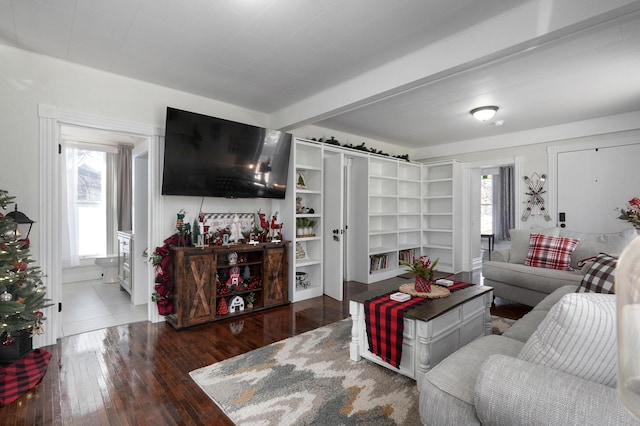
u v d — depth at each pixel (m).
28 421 1.83
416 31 2.45
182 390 2.13
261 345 2.83
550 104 4.07
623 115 4.50
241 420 1.82
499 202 9.80
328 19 2.30
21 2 2.11
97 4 2.13
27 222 2.54
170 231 3.59
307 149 4.63
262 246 3.79
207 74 3.22
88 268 5.36
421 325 2.09
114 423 1.81
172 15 2.26
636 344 0.52
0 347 2.20
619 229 4.60
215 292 3.41
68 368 2.42
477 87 3.50
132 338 2.99
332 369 2.38
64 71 2.94
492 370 1.12
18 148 2.73
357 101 3.28
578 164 4.95
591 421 0.90
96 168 5.52
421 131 5.45
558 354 1.12
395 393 2.07
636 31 2.40
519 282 3.77
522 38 2.13
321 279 4.48
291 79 3.34
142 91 3.38
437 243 6.62
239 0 2.09
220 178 3.63
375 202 6.02
